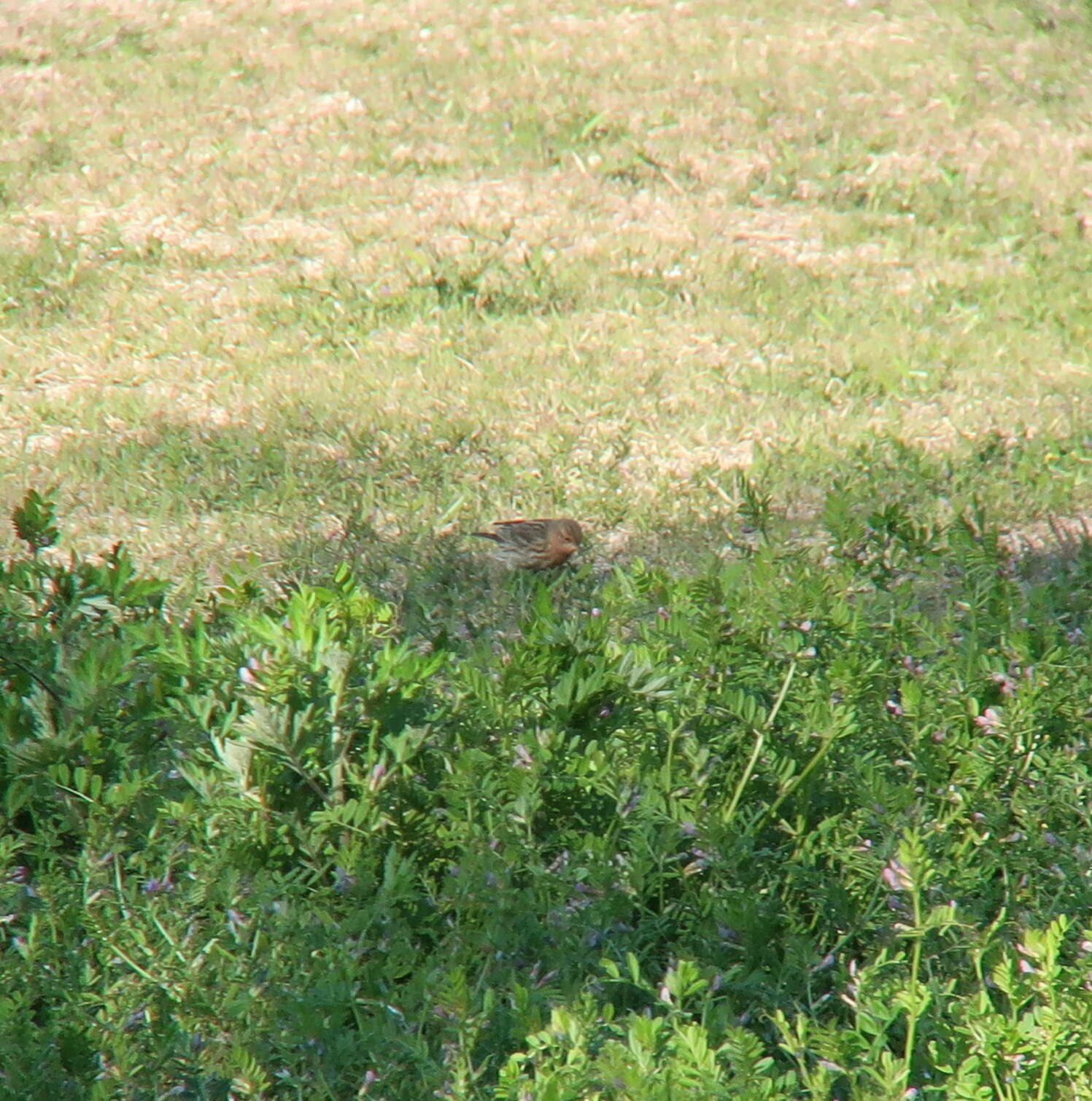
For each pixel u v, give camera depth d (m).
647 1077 6.96
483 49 40.19
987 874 10.02
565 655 10.76
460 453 23.06
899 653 12.23
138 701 10.63
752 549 16.53
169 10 41.88
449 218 33.06
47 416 24.34
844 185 35.44
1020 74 40.56
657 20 41.97
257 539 19.50
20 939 9.45
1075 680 11.23
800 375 26.88
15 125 36.22
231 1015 8.42
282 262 30.92
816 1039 8.12
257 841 9.84
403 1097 8.20
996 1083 7.62
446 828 10.08
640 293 30.14
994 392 26.73
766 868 9.81
